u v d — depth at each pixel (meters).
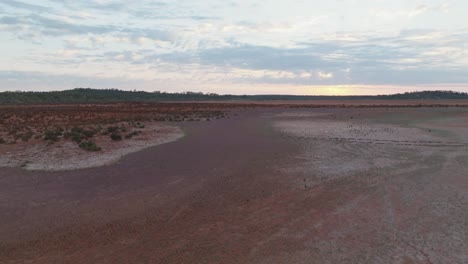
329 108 67.56
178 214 8.59
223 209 8.90
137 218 8.36
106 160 14.75
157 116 41.47
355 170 13.12
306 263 6.16
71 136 19.88
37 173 12.74
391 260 6.26
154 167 13.53
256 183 11.28
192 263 6.17
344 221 8.07
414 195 10.00
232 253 6.54
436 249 6.66
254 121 37.28
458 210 8.73
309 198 9.77
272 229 7.63
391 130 27.02
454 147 18.23
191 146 18.62
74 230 7.71
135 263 6.21
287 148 18.08
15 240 7.26
